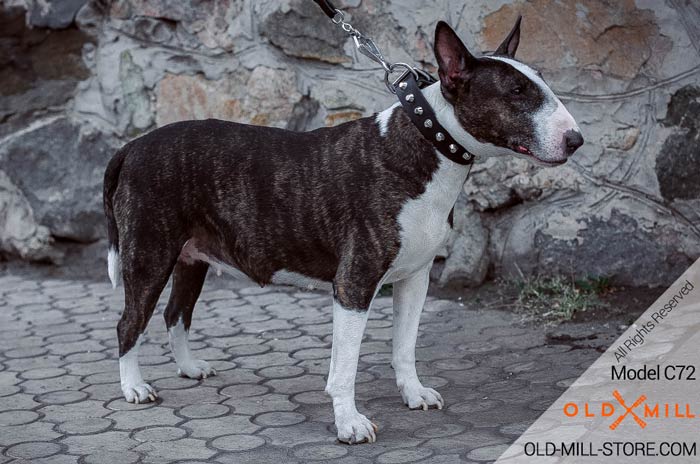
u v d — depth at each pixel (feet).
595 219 11.23
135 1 12.13
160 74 12.19
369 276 8.71
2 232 12.75
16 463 8.56
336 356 8.74
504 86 8.40
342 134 8.90
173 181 9.14
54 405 9.41
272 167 8.97
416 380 9.18
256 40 11.85
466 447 8.52
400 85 8.72
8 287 12.21
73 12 12.38
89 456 8.63
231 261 9.24
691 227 11.03
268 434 8.86
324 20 11.62
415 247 8.71
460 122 8.52
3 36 12.59
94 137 12.48
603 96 11.09
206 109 12.10
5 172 12.66
